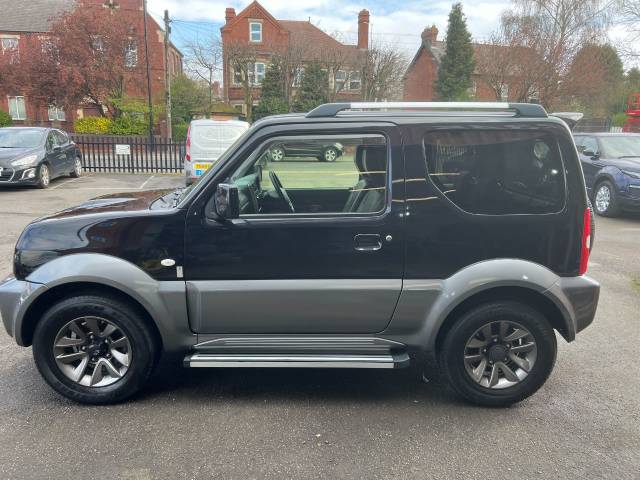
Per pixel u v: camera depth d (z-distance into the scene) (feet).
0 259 20.58
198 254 9.98
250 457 8.89
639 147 35.35
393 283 10.05
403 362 10.18
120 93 97.19
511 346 10.55
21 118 120.88
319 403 10.83
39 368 10.33
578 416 10.40
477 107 10.16
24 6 123.75
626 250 24.53
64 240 10.12
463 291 9.95
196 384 11.62
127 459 8.77
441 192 9.97
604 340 14.28
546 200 10.14
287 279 10.05
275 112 106.83
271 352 10.50
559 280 10.17
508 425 10.05
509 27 87.71
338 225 9.91
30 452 8.92
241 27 123.85
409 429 9.87
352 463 8.77
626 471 8.65
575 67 84.74
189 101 120.78
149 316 10.49
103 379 10.57
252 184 10.41
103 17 93.50
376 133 10.03
